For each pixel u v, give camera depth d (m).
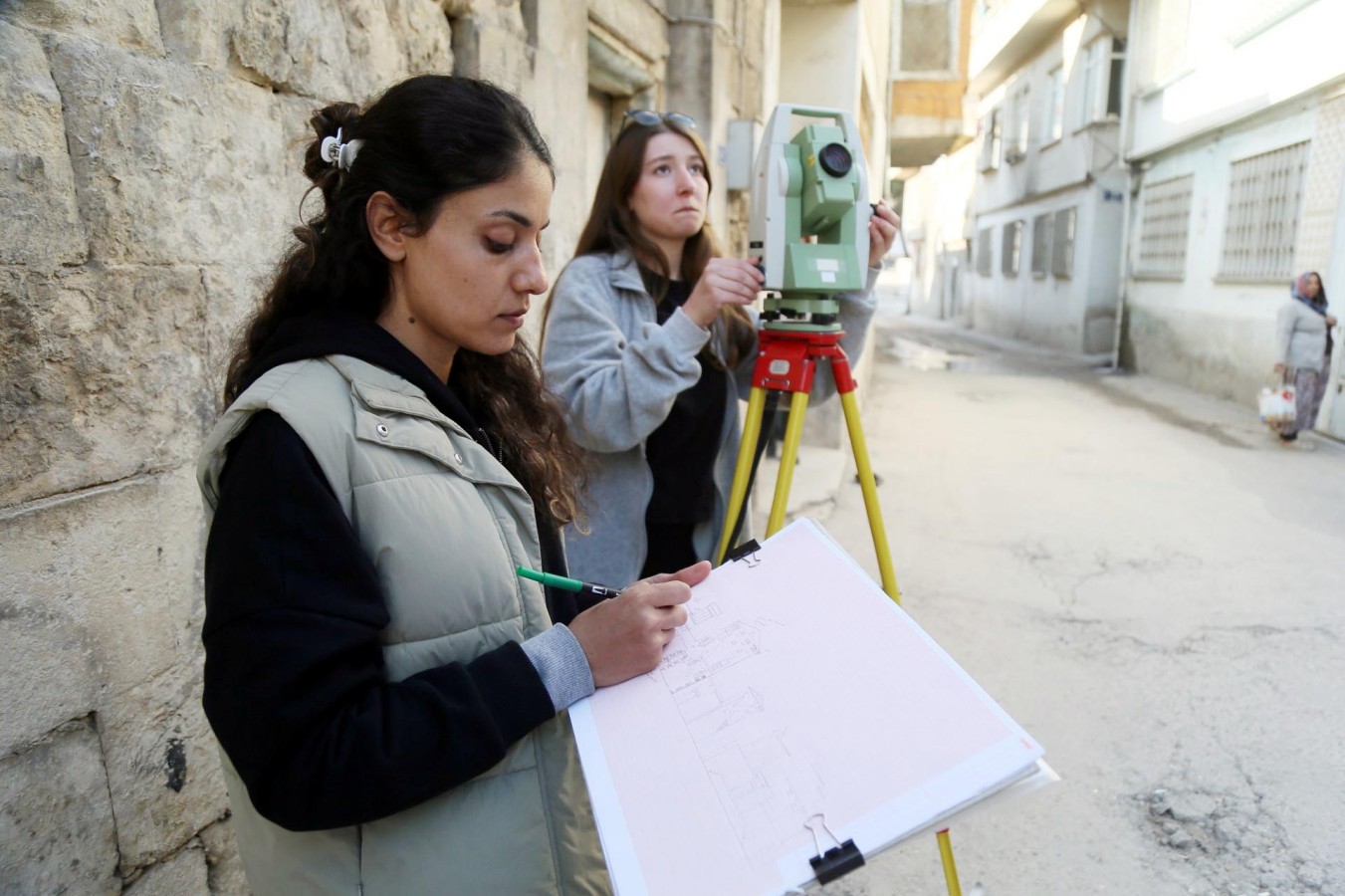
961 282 21.11
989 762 0.75
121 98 1.16
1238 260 8.73
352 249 0.83
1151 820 2.17
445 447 0.81
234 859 1.42
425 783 0.73
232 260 1.38
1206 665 2.95
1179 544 4.20
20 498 1.04
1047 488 5.23
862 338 2.00
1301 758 2.41
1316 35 7.18
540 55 2.54
